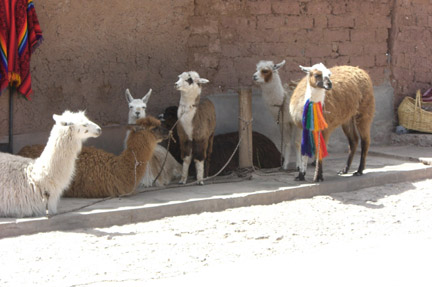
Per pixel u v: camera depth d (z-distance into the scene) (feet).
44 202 21.54
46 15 28.73
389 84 40.16
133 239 20.36
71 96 29.96
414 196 27.58
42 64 28.96
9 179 21.45
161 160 28.37
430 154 35.35
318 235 21.30
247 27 35.19
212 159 30.68
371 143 39.88
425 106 39.83
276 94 30.71
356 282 16.19
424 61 41.45
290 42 36.47
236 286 15.90
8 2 26.07
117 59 31.09
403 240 20.54
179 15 32.83
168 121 30.55
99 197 24.90
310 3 36.78
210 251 19.26
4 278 16.47
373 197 27.30
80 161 24.76
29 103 28.76
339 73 29.25
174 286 15.96
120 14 30.86
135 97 31.91
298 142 30.42
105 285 16.08
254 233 21.34
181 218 23.21
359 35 38.60
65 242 19.80
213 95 34.45
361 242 20.34
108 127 31.07
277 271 17.19
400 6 39.68
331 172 30.99
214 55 34.40
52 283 16.16
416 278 16.43
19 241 19.80
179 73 33.27
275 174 30.35
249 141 30.25
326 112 27.04
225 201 24.81
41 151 26.18
